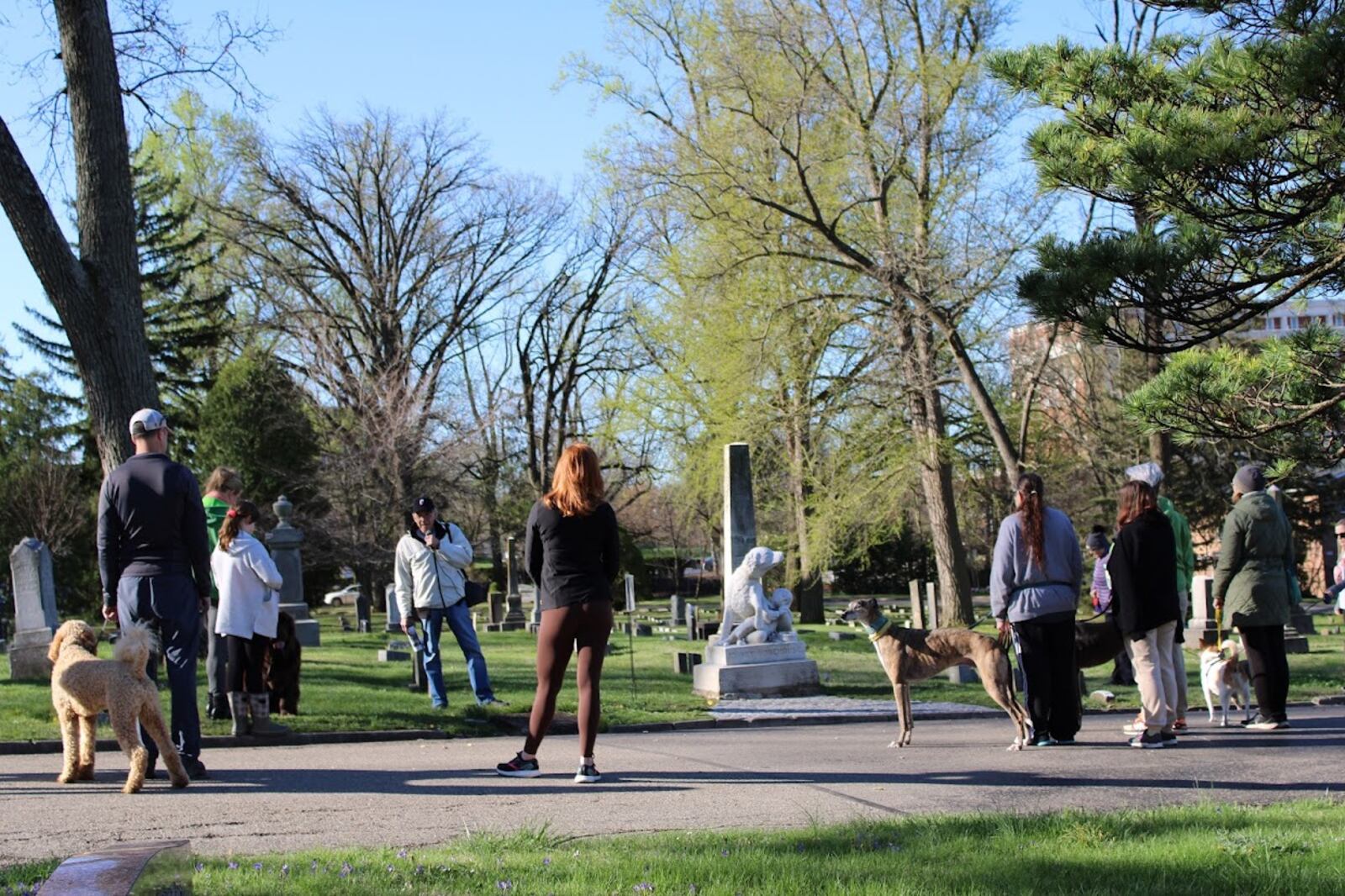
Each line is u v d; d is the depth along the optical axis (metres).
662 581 68.06
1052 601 10.34
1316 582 52.75
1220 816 7.12
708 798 8.10
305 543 42.06
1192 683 17.56
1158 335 11.33
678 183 28.12
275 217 46.19
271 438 42.72
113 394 12.76
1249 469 11.58
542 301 54.09
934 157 27.34
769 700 15.34
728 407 30.75
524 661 20.06
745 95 28.45
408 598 13.27
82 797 7.90
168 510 8.60
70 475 43.72
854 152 27.52
